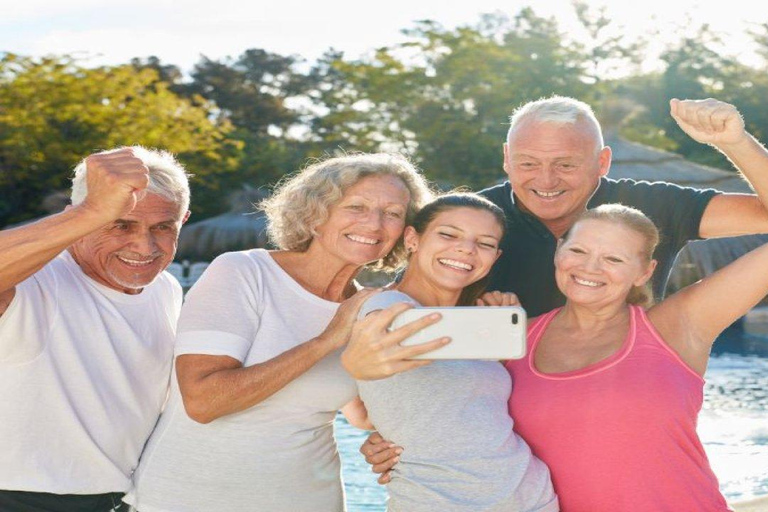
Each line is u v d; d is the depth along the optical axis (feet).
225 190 119.55
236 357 9.99
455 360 9.66
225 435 10.16
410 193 10.98
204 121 116.06
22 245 8.61
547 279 13.50
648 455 9.32
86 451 10.43
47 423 10.19
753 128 152.46
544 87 120.57
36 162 104.42
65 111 105.29
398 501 9.48
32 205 106.93
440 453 9.37
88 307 10.66
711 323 9.89
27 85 104.88
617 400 9.45
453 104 115.44
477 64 115.55
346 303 9.96
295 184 10.96
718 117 9.93
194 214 118.62
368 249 10.71
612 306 10.10
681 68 161.38
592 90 126.11
